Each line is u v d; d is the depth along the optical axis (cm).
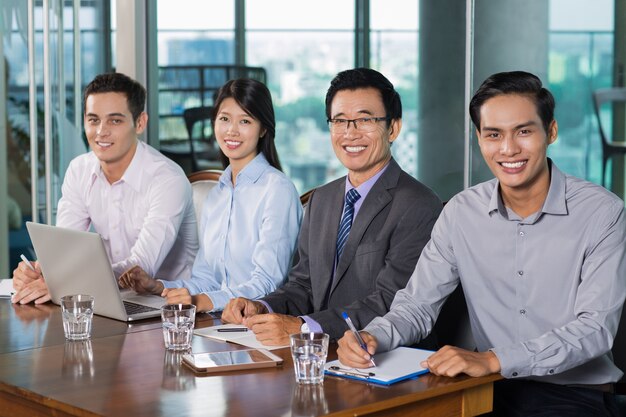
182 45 544
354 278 304
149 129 555
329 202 318
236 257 349
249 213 348
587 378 267
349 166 308
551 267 264
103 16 559
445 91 469
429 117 474
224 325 286
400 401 207
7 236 599
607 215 258
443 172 473
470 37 445
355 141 304
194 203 415
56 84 569
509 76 257
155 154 390
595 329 243
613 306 250
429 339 299
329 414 195
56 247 309
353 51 499
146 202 383
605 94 407
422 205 299
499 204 269
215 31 534
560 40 417
